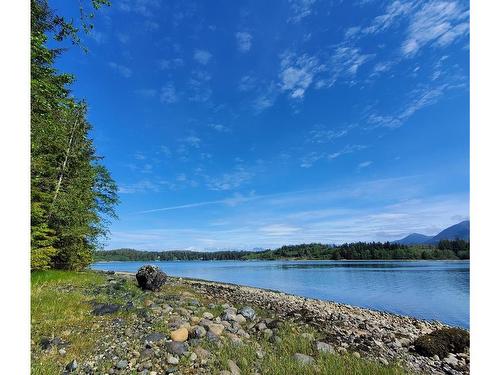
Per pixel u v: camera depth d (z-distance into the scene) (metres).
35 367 5.75
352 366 6.75
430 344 8.95
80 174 24.05
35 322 8.03
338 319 12.84
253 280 47.66
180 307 11.55
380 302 25.59
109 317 9.16
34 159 18.11
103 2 9.79
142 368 6.38
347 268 83.81
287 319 11.38
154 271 16.02
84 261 24.31
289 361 6.92
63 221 21.66
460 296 29.17
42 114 13.80
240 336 8.83
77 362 6.35
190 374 6.28
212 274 64.25
